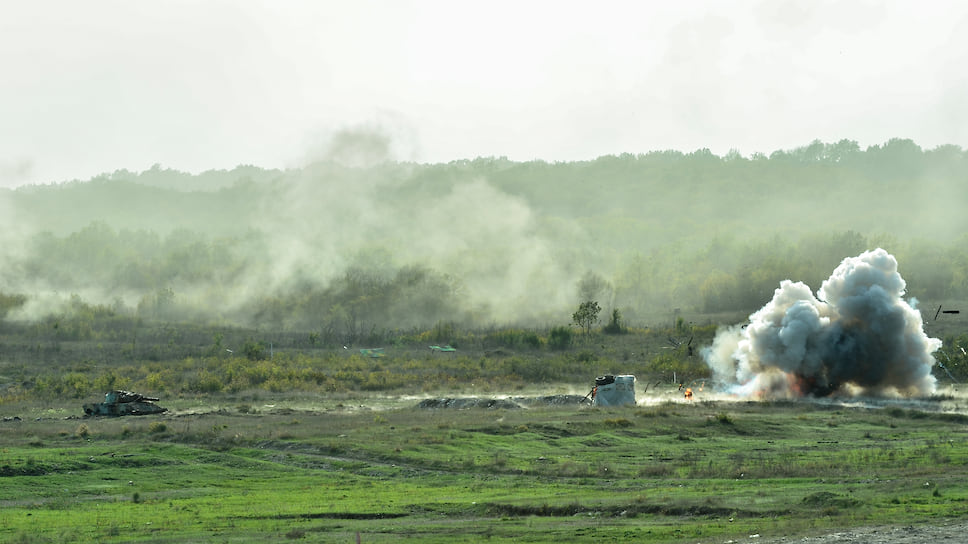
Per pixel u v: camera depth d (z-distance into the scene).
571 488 77.31
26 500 78.81
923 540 47.53
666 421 129.50
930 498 60.72
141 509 72.12
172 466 97.19
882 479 72.38
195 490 84.19
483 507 66.44
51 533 61.12
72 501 78.25
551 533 55.50
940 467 78.50
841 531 51.16
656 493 70.56
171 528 62.19
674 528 55.41
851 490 66.38
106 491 83.94
